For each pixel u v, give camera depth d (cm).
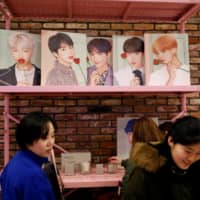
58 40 211
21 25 275
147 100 283
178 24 287
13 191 131
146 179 130
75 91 196
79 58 212
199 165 135
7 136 233
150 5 229
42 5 230
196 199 134
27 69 207
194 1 205
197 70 289
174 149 125
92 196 263
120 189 200
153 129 195
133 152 138
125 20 271
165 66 216
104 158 278
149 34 217
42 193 131
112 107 280
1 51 202
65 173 221
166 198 130
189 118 126
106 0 202
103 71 217
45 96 275
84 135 277
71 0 217
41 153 147
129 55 219
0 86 193
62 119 276
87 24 282
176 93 259
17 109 272
